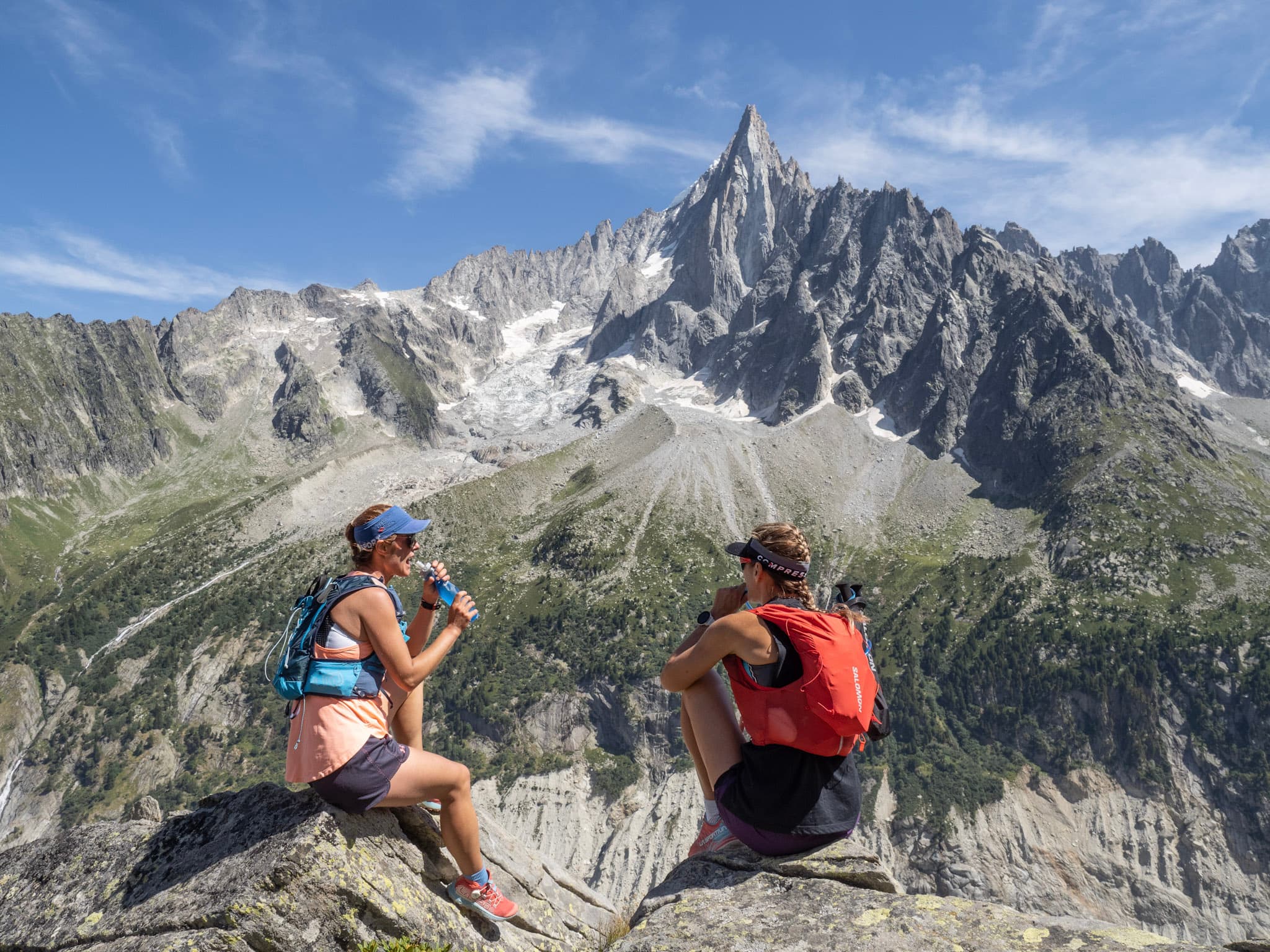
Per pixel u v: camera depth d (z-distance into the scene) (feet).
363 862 8.43
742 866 8.48
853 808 8.32
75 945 8.13
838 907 7.67
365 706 8.52
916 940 7.13
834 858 8.19
